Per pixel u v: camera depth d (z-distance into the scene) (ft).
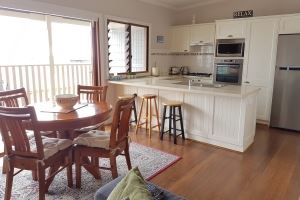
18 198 7.09
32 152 6.47
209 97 11.35
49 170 7.93
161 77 18.08
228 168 9.18
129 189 3.81
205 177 8.50
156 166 9.25
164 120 12.32
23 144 6.43
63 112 7.56
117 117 7.23
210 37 17.99
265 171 8.96
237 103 10.52
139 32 17.76
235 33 15.99
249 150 11.01
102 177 8.44
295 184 8.05
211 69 19.52
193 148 11.18
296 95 13.66
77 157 7.73
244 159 10.00
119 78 15.66
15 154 6.60
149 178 8.36
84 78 19.08
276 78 14.24
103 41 14.55
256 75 15.37
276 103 14.44
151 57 18.79
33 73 16.08
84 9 13.17
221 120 11.16
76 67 18.45
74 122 6.88
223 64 16.80
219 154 10.50
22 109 5.95
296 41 13.26
